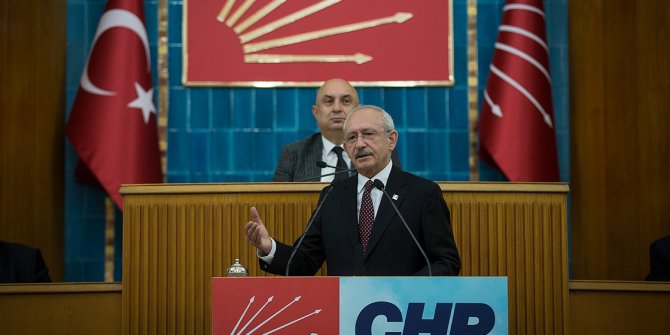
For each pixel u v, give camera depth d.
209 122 13.25
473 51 13.35
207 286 8.55
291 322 6.09
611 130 12.59
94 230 13.01
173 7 13.39
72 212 13.02
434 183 7.52
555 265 8.47
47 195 12.55
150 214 8.55
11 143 11.95
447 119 13.28
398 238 7.29
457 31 13.41
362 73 13.30
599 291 8.40
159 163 12.54
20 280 9.73
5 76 11.95
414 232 7.31
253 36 13.34
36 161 12.38
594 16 12.91
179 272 8.52
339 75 13.30
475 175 13.19
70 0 13.30
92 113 12.27
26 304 8.17
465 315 6.13
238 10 13.38
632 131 12.27
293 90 13.31
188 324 8.48
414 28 13.36
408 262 7.27
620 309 8.34
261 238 7.13
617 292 8.37
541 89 12.61
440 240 7.26
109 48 12.49
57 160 12.82
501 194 8.58
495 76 12.72
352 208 7.49
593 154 12.84
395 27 13.35
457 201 8.59
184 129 13.23
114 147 12.16
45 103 12.64
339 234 7.41
